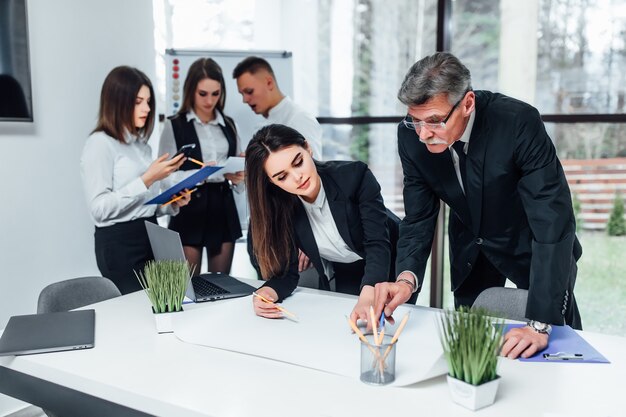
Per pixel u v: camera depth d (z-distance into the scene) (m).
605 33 3.17
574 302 1.99
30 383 1.36
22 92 2.63
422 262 1.79
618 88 3.18
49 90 2.84
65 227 2.96
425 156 1.76
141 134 2.70
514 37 3.38
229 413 1.08
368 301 1.54
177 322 1.60
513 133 1.63
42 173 2.83
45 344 1.43
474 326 1.08
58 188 2.91
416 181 1.84
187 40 3.82
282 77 3.59
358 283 2.20
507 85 3.43
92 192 2.51
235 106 3.53
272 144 1.68
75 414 1.29
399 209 3.86
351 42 3.85
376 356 1.17
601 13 3.16
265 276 1.86
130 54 3.30
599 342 1.43
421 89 1.42
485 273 2.12
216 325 1.56
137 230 2.62
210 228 3.17
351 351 1.36
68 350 1.42
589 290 3.38
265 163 1.70
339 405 1.10
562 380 1.21
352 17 3.82
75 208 3.01
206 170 2.43
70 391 1.29
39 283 2.83
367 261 1.82
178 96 3.43
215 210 3.16
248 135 3.55
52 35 2.84
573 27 3.23
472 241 1.97
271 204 1.79
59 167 2.91
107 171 2.54
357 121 3.86
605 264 3.33
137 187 2.51
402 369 1.24
